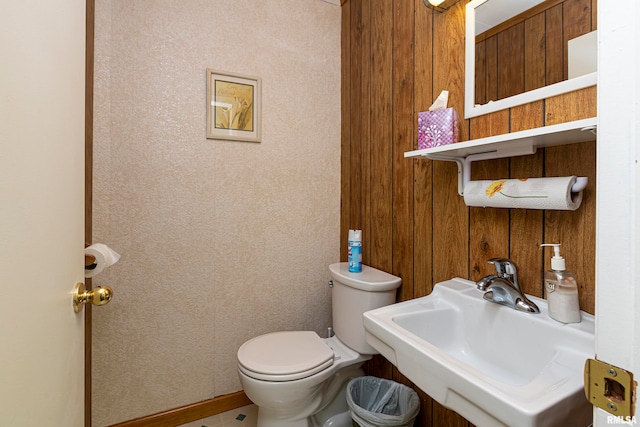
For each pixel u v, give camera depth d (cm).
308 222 179
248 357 128
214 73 154
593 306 78
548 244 83
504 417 55
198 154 153
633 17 35
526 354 83
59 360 55
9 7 37
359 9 168
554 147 85
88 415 123
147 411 146
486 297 93
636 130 35
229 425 151
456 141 107
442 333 101
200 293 155
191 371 154
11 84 38
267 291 169
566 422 55
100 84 135
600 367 38
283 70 171
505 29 97
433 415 121
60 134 55
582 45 79
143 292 144
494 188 89
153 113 144
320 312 183
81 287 68
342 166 185
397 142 140
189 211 152
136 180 142
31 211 43
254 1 163
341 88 186
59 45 54
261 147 166
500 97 98
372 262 158
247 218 164
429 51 123
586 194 79
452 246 116
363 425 115
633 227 35
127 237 140
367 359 139
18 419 39
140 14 141
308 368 121
